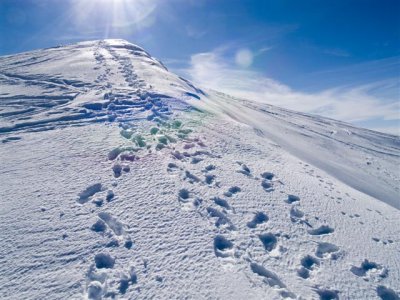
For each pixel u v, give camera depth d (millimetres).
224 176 8898
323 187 10164
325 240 6984
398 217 9453
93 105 14469
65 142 10484
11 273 5352
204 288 5145
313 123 34594
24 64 24016
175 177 8367
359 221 8234
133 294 4957
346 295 5535
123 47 33062
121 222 6555
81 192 7590
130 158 9242
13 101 15328
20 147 10250
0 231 6309
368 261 6543
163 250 5887
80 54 27484
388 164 25391
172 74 24844
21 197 7410
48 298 4898
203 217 6949
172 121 13008
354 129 38938
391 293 5812
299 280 5668
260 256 6074
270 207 7789
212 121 14297
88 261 5594
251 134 14258
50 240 6070
